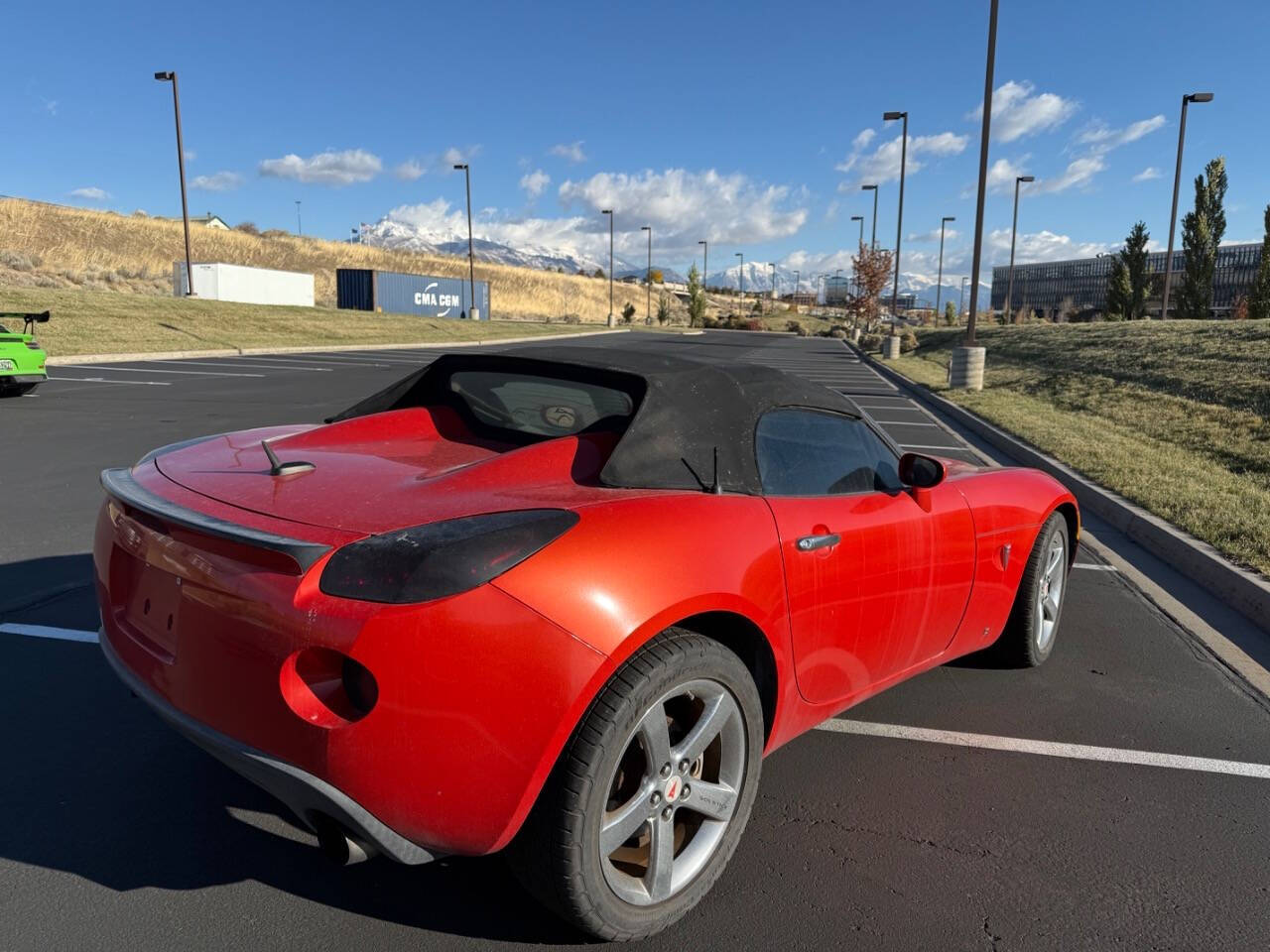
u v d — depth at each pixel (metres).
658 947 2.30
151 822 2.80
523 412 3.11
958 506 3.53
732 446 2.73
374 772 1.97
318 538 2.13
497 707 1.98
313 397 15.38
